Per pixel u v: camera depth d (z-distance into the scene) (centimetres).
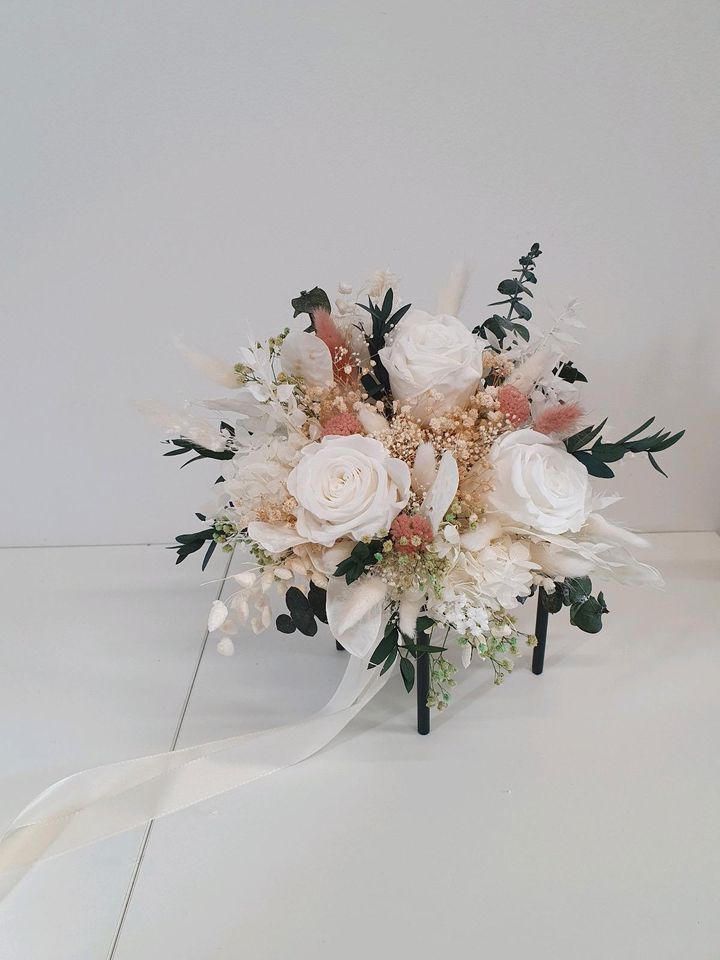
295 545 76
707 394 124
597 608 85
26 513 134
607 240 111
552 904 73
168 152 105
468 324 118
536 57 100
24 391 122
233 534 84
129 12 97
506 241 112
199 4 96
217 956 69
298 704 99
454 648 107
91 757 92
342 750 91
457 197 109
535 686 100
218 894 75
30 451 128
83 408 124
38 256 111
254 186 108
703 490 133
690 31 98
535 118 104
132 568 131
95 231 110
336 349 80
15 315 115
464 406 82
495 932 70
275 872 77
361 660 90
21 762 92
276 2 96
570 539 79
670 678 101
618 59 100
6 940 71
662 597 118
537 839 79
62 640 113
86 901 75
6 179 105
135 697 102
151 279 113
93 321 116
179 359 120
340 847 79
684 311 117
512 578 74
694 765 88
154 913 73
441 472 69
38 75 100
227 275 113
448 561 75
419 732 93
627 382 122
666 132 104
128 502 133
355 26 98
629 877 75
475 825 81
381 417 79
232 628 78
